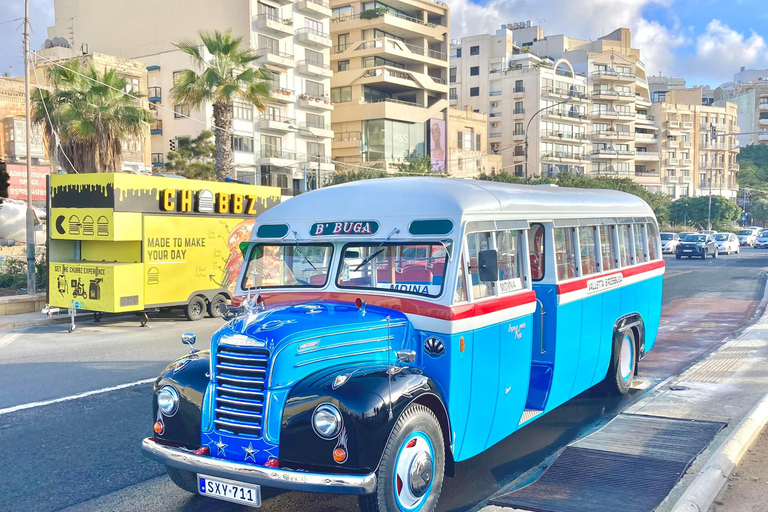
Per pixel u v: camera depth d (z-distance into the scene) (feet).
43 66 133.18
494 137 281.54
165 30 170.91
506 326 19.27
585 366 25.17
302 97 176.76
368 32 205.05
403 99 216.33
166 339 45.34
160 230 52.31
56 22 186.09
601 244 27.02
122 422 25.45
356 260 18.43
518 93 274.77
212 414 15.11
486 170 237.04
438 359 16.80
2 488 19.06
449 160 219.00
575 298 23.81
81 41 182.91
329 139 187.21
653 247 33.86
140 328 50.96
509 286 19.76
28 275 61.05
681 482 17.60
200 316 55.83
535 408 22.50
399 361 16.30
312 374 14.97
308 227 19.47
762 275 93.35
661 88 412.57
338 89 203.62
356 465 13.93
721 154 376.89
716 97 485.15
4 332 49.16
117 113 86.02
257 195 60.64
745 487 17.69
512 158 276.82
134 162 131.75
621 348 28.37
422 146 209.05
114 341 44.70
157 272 52.13
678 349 39.86
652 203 265.95
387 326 16.48
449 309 16.71
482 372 18.11
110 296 49.26
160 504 17.93
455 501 17.94
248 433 14.69
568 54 318.04
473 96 286.05
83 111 83.25
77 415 26.45
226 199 57.52
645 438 21.56
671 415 23.97
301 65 176.86
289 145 173.88
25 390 30.73
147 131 95.71
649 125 338.75
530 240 22.86
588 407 27.48
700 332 46.16
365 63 201.16
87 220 50.39
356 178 165.27
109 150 85.81
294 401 14.39
